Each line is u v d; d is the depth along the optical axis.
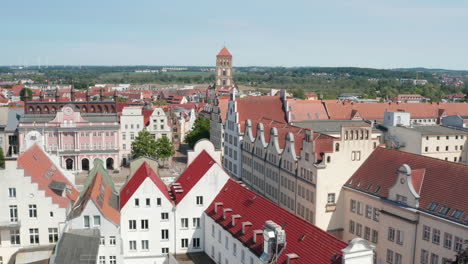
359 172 81.12
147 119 173.12
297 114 157.88
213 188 75.00
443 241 62.66
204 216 75.00
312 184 80.81
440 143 120.00
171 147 155.25
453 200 63.53
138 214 71.88
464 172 65.44
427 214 64.81
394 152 78.88
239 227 64.06
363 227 77.44
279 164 95.56
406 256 68.00
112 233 65.00
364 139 81.56
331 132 130.12
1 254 69.62
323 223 80.75
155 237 73.12
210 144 89.38
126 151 161.25
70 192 78.62
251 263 58.03
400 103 172.00
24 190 69.31
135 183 75.19
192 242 75.31
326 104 163.88
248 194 69.19
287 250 52.62
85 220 64.31
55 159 87.69
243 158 120.88
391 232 70.88
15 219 69.81
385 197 73.06
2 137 154.88
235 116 126.00
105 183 77.50
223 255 68.00
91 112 157.00
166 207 73.00
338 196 81.12
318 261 47.56
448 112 170.88
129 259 70.81
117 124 150.38
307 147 82.94
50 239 71.06
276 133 98.56
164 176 140.00
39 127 144.38
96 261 55.78
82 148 147.88
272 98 137.25
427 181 69.25
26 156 76.81
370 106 167.50
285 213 58.75
